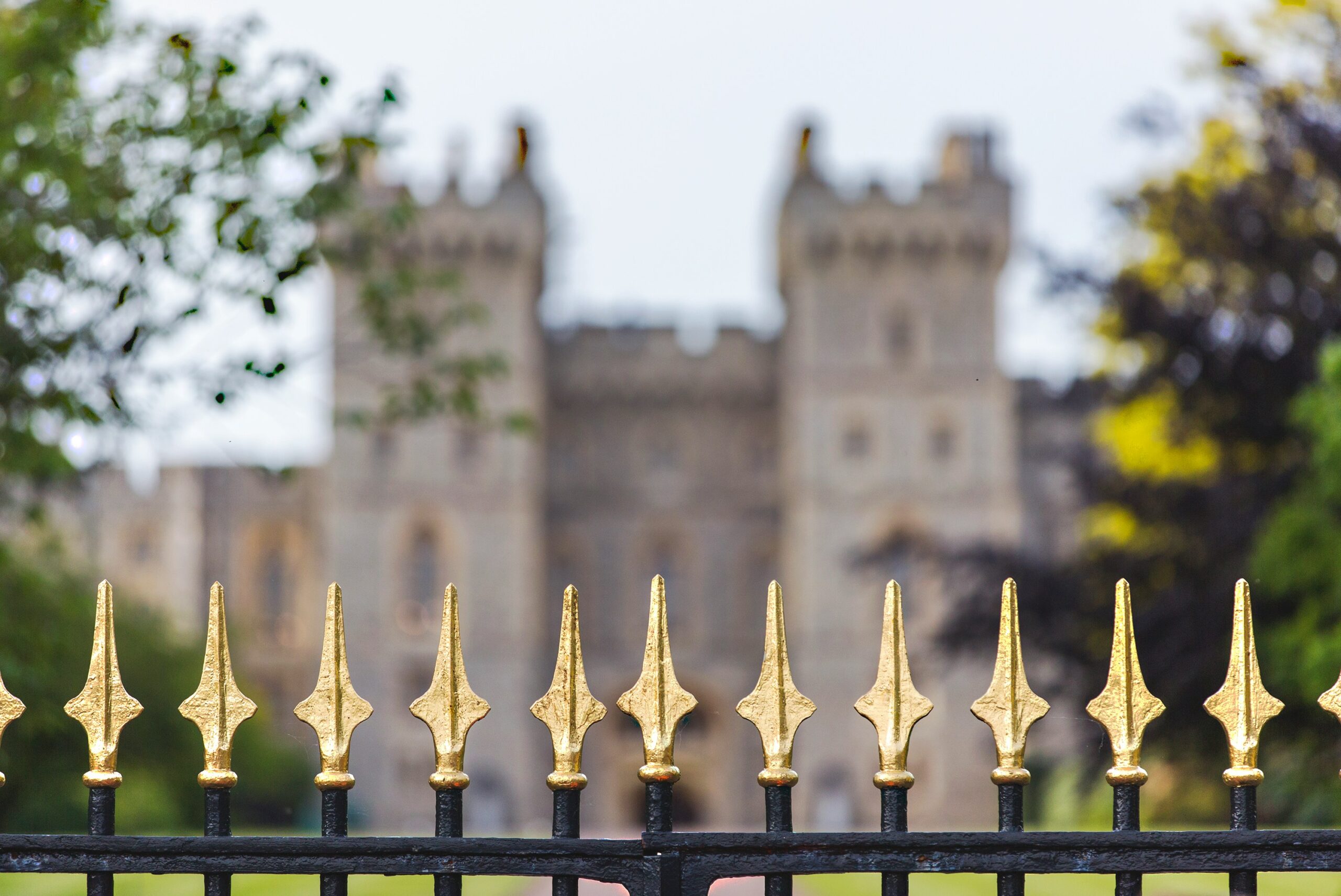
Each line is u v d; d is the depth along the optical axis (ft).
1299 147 55.98
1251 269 58.29
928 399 227.81
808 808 217.15
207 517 237.66
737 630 236.22
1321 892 35.91
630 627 236.63
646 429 241.76
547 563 238.48
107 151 25.21
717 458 241.14
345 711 9.52
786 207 234.58
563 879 9.29
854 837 9.25
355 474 223.51
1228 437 60.44
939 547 75.20
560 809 9.39
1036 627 64.03
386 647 220.64
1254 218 57.00
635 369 241.55
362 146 26.05
